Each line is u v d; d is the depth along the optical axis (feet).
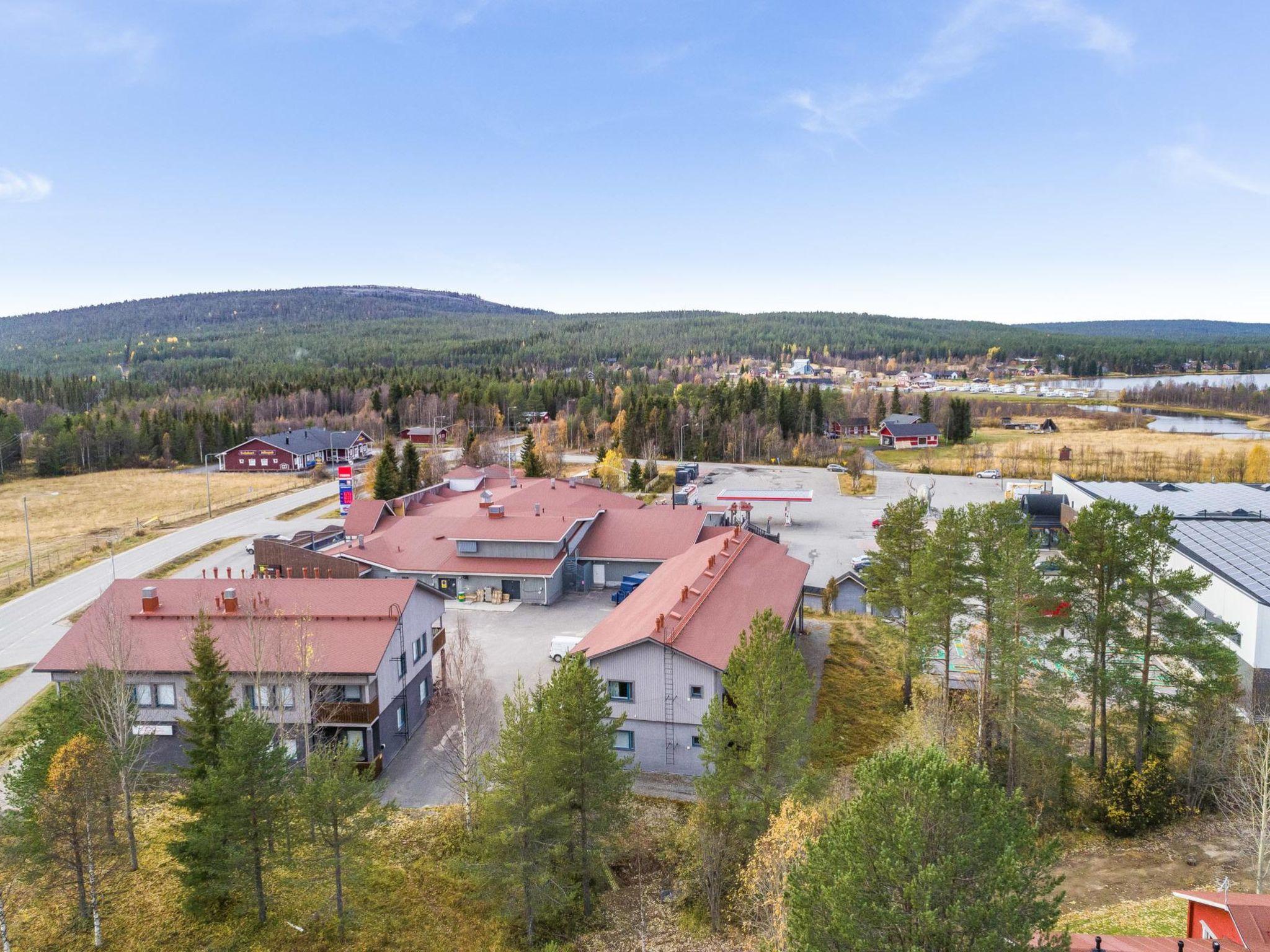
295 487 432.66
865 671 185.78
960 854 56.44
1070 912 102.99
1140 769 127.34
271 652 135.85
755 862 96.94
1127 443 578.25
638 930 105.40
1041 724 127.65
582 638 183.62
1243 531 199.11
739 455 564.71
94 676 122.52
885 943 55.16
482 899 110.22
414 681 158.10
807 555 292.81
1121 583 124.98
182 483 456.04
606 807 110.42
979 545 138.82
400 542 248.11
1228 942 70.28
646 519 259.39
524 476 409.49
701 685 138.31
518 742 101.30
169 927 104.88
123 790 121.49
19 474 485.97
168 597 155.33
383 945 102.32
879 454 563.07
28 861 102.32
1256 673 149.48
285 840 113.09
